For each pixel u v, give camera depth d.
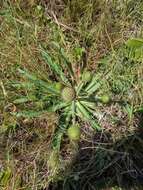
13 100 0.57
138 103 0.57
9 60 0.58
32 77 0.57
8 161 0.56
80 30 0.59
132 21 0.60
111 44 0.58
